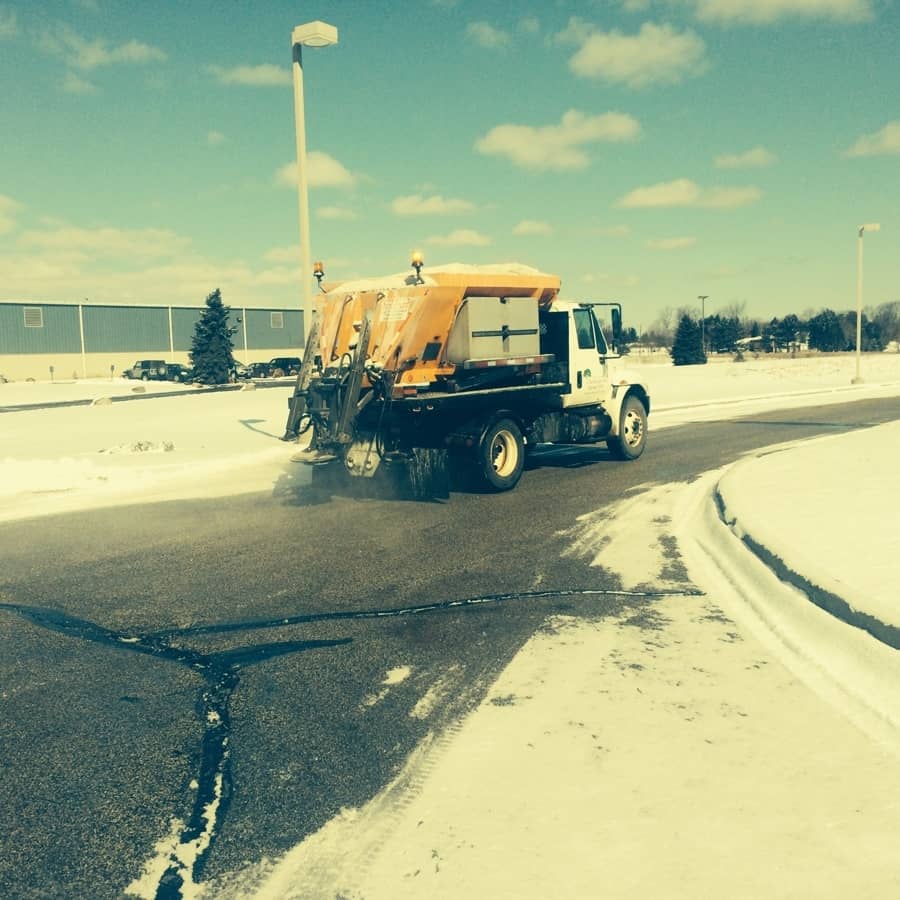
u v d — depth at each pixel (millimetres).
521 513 10555
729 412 26219
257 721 4516
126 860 3270
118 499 11844
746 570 7340
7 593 7145
